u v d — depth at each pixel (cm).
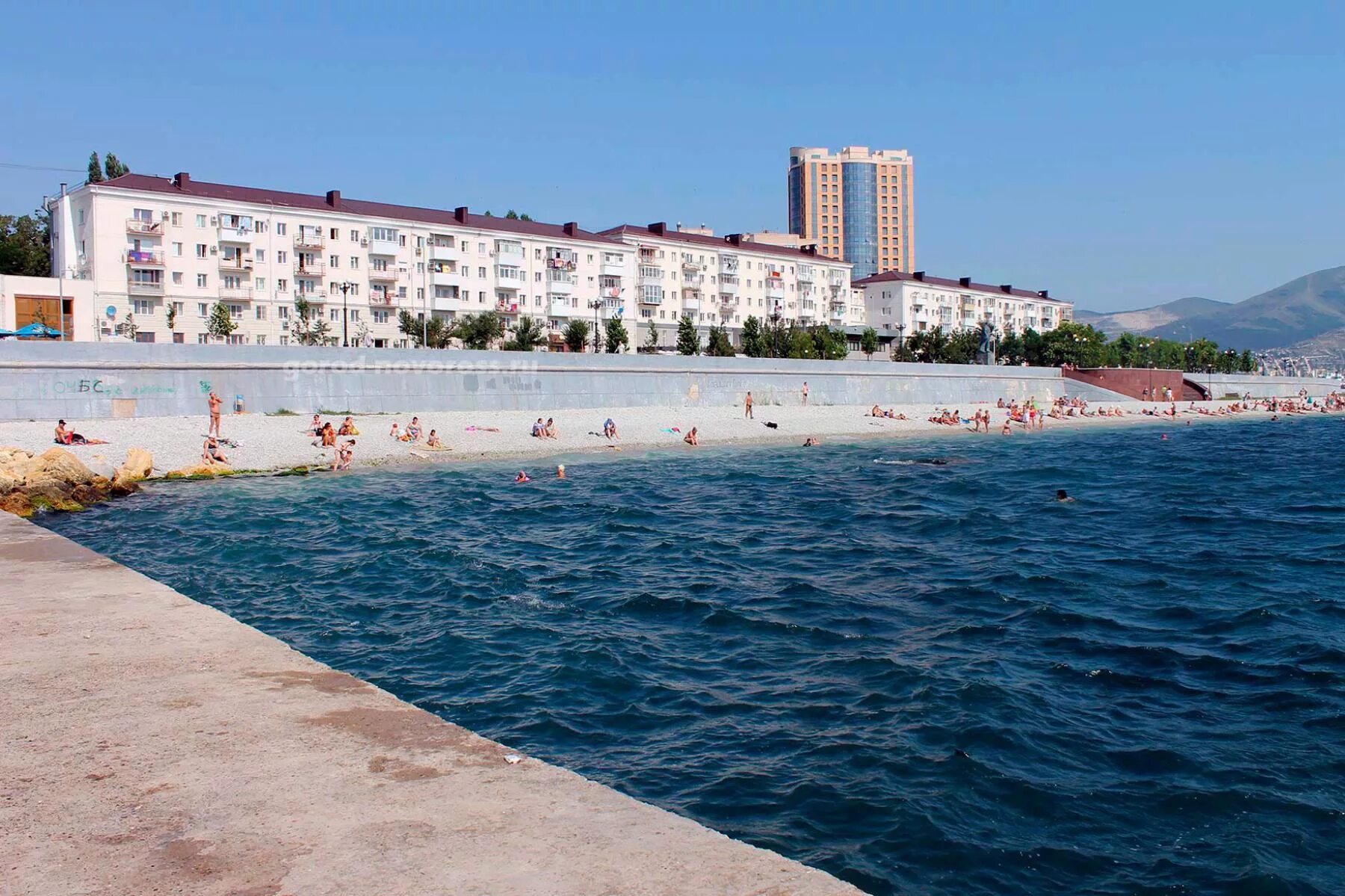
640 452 6269
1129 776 1239
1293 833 1091
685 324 10812
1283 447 7488
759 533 3259
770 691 1573
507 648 1831
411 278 9869
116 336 7950
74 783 525
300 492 4200
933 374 10369
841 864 1018
